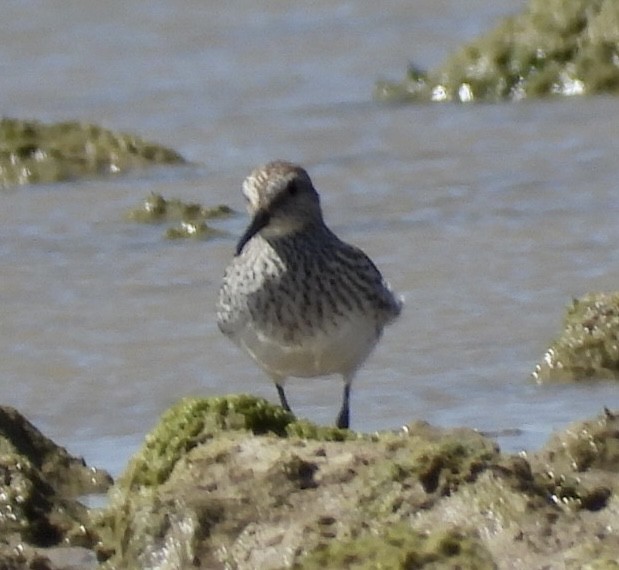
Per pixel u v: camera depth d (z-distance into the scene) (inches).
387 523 374.6
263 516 382.6
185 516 385.4
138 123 943.0
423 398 534.0
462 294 633.0
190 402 424.2
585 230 704.4
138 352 591.2
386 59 1072.8
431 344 584.4
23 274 685.9
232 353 587.8
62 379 567.5
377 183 797.9
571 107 924.6
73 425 524.7
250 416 422.9
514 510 372.8
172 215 759.1
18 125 871.1
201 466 395.5
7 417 466.6
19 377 570.3
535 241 693.3
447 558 359.6
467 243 694.5
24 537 422.0
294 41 1123.9
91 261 700.7
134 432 515.5
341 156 853.8
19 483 432.8
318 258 500.1
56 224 761.0
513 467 382.0
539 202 751.1
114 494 419.8
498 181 789.2
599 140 848.9
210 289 658.2
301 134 903.7
